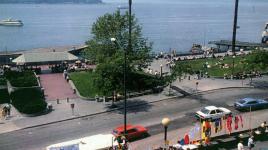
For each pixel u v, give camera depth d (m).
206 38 196.00
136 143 43.19
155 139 44.31
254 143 43.44
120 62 56.06
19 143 43.78
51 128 48.50
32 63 76.25
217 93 64.62
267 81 72.81
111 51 62.88
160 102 59.56
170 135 45.53
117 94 60.09
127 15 65.81
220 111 50.47
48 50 104.94
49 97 61.59
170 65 85.19
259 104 55.44
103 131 47.16
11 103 58.47
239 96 62.72
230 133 44.47
